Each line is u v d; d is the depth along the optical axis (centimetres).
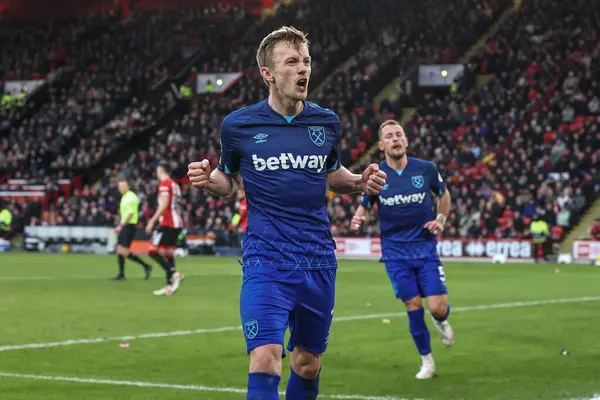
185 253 4822
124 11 7069
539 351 1373
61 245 5162
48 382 1085
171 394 1014
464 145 5028
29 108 6425
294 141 711
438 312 1162
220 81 6288
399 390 1049
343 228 4722
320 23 6488
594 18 5712
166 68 6581
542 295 2423
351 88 5862
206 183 719
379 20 6341
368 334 1562
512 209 4472
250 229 714
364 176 752
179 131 5872
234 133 715
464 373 1173
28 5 7106
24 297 2264
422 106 5450
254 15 6888
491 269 3700
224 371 1173
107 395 1007
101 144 5847
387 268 1192
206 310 1961
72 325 1675
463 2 6231
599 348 1408
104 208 5178
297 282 698
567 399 998
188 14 6906
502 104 5288
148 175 5416
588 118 5028
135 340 1468
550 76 5444
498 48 5762
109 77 6569
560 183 4544
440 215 1215
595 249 4234
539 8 5884
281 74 697
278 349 673
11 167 5781
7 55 6969
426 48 5969
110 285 2675
